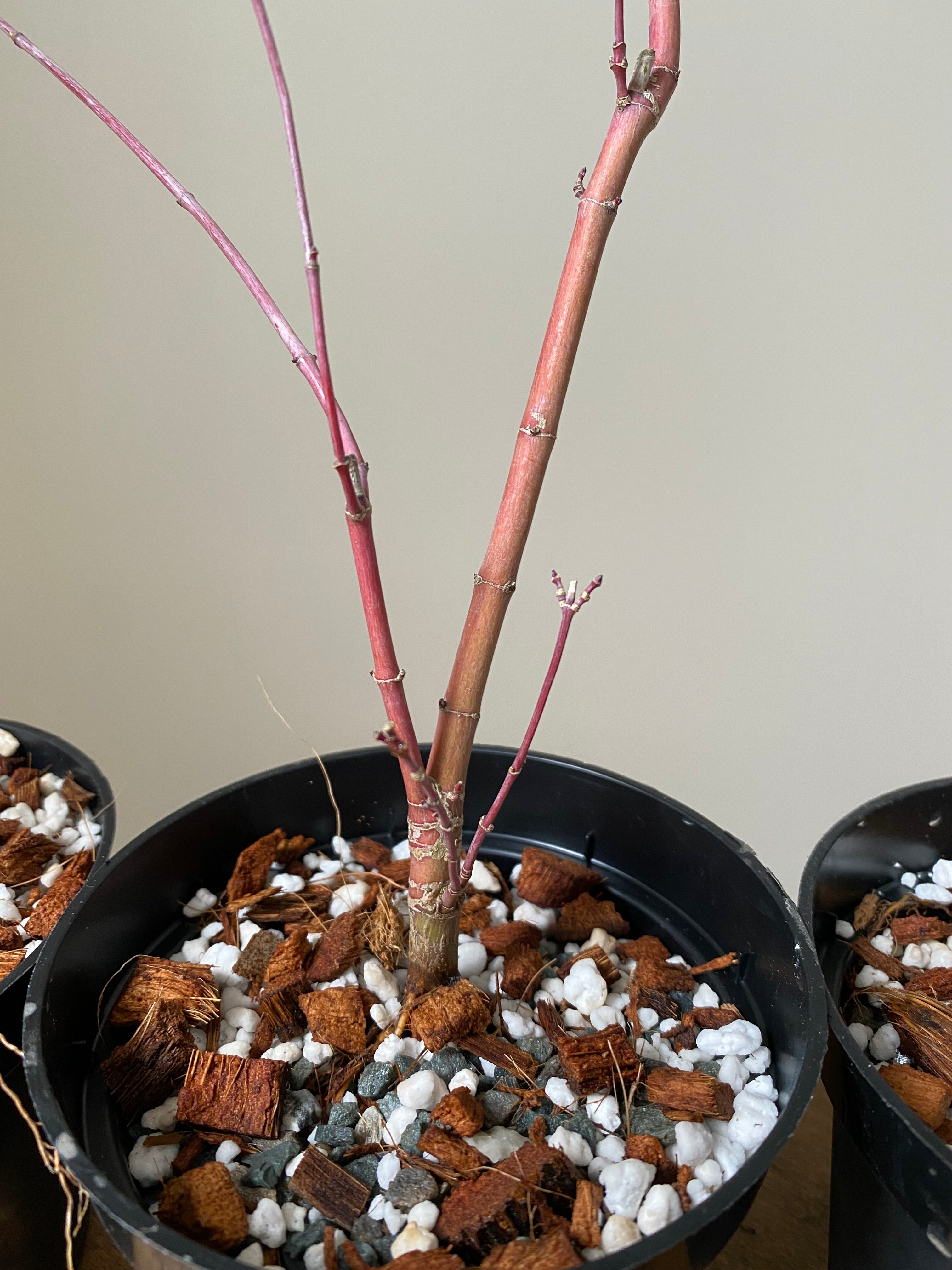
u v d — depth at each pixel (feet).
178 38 1.26
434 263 1.35
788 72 1.22
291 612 1.59
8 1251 0.87
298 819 1.10
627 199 1.30
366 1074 0.86
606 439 1.44
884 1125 0.77
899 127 1.22
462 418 1.44
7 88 1.28
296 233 1.34
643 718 1.62
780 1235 1.03
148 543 1.54
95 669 1.63
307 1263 0.74
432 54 1.26
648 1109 0.84
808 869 0.97
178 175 1.32
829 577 1.47
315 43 1.26
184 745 1.69
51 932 0.84
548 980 0.98
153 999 0.89
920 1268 0.78
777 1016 0.89
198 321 1.39
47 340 1.40
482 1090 0.86
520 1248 0.70
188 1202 0.75
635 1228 0.74
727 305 1.34
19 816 1.14
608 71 1.24
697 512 1.46
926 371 1.33
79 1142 0.78
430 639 1.59
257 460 1.48
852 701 1.54
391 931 0.98
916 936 1.02
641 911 1.05
